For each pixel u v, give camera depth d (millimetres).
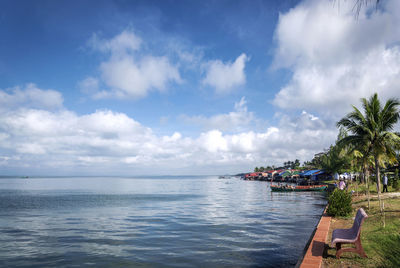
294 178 100875
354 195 29062
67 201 42875
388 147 15453
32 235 16016
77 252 11961
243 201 38688
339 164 51125
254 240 13508
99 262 10438
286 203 33906
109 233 16219
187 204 35562
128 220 21750
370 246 8641
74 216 25109
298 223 18469
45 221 22078
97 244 13406
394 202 17656
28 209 31875
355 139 15844
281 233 15141
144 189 86000
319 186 58156
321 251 8352
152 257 10922
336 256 7762
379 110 15562
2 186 113000
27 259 11039
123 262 10344
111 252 11867
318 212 24359
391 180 34938
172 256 10992
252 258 10453
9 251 12297
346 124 16438
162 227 17953
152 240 14031
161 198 47281
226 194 56750
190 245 12789
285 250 11578
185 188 92062
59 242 14008
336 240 7617
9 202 41500
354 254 8062
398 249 5953
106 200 43969
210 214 24531
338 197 15836
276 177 122188
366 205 18531
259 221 19672
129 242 13703
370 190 32500
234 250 11680
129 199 45625
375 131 15406
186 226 18156
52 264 10336
